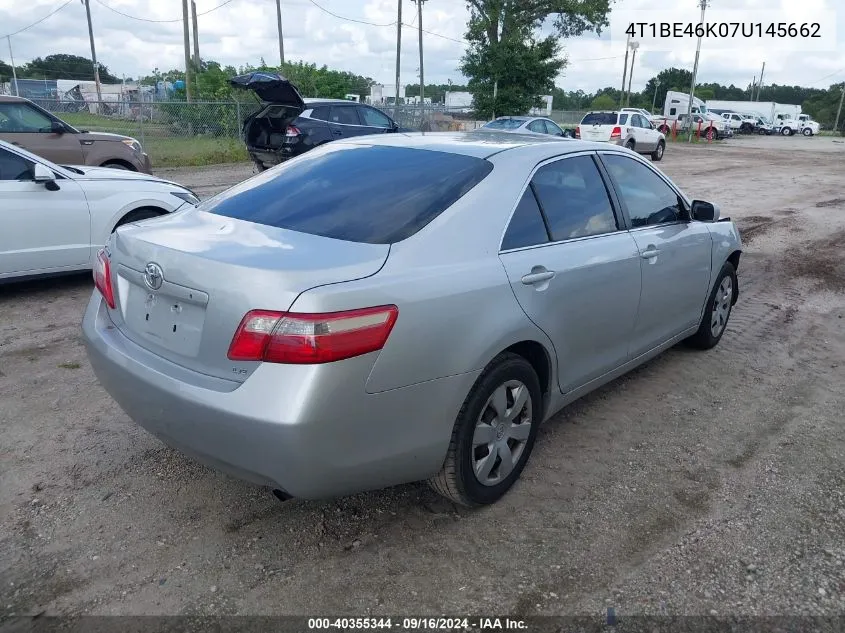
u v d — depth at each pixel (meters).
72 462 3.68
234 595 2.77
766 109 70.25
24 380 4.65
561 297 3.47
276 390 2.50
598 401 4.61
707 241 5.00
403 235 2.98
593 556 3.04
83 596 2.74
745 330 6.16
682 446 4.04
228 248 2.84
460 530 3.20
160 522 3.21
